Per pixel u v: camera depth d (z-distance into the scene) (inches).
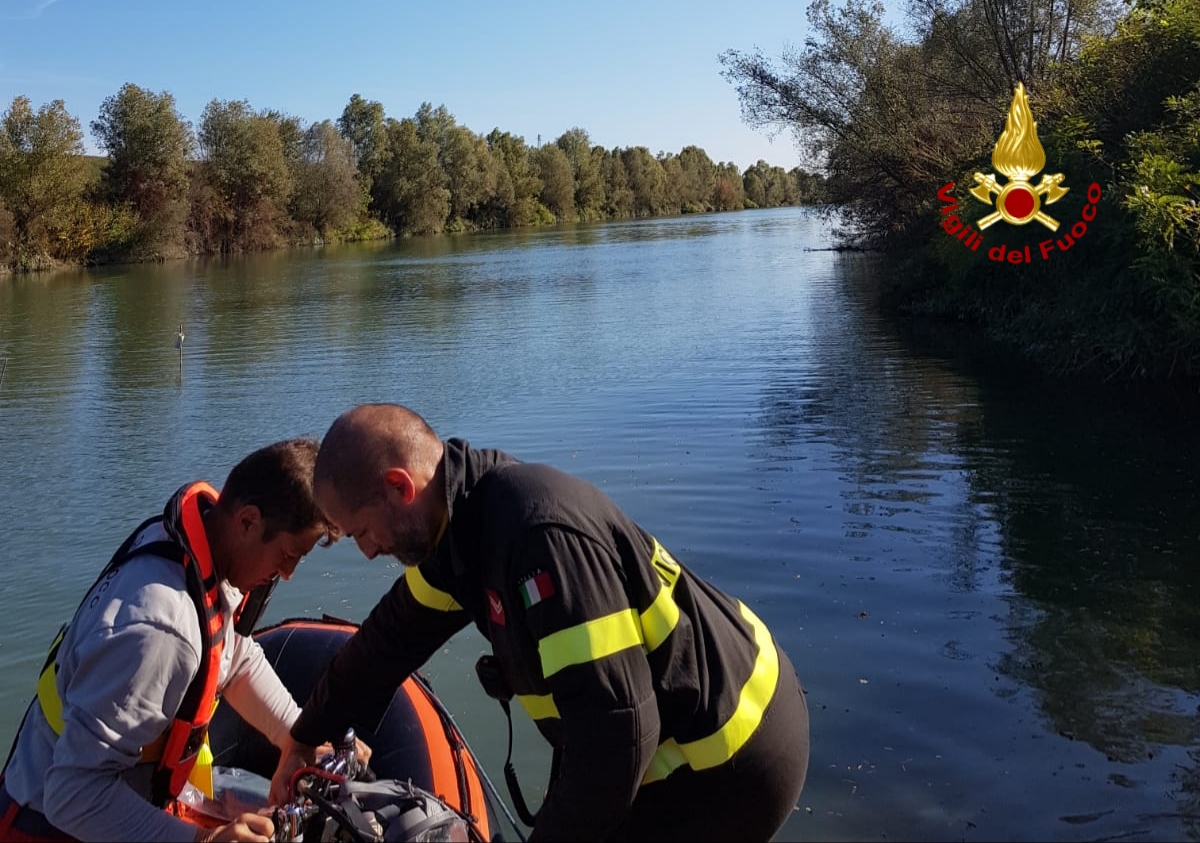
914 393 362.9
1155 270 357.1
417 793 86.0
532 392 382.3
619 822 70.3
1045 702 136.3
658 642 72.7
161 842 77.4
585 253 1403.8
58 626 178.2
